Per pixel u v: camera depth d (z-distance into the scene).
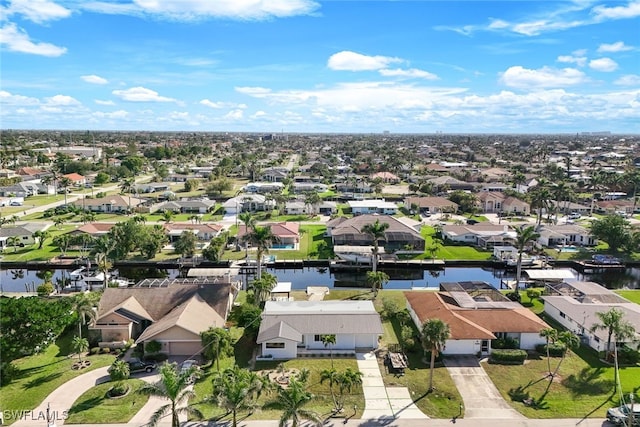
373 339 63.78
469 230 126.88
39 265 105.31
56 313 58.19
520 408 49.75
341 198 186.38
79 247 115.88
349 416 48.00
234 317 73.69
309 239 127.81
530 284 93.44
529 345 63.78
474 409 49.47
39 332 55.16
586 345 65.06
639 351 59.66
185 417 47.34
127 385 53.09
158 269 106.81
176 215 154.12
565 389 53.53
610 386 54.12
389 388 53.50
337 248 111.62
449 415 48.38
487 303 72.56
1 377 52.91
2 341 52.97
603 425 46.91
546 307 78.12
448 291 79.88
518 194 180.62
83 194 189.75
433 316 66.31
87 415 47.47
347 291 88.50
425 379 55.59
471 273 107.81
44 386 52.97
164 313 69.44
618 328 56.56
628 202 166.38
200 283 79.69
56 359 59.69
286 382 54.12
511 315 66.19
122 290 72.19
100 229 121.75
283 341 60.66
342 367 58.34
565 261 111.88
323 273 107.50
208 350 58.41
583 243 124.94
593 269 109.06
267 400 50.78
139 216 139.38
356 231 118.94
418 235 118.69
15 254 111.31
